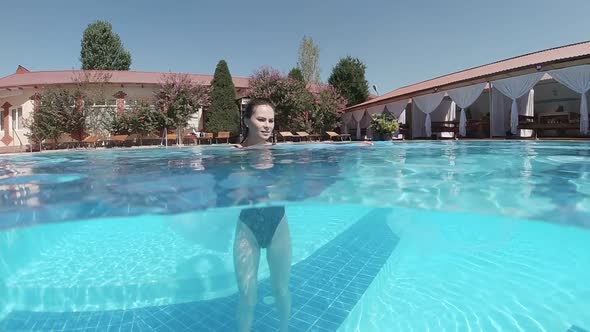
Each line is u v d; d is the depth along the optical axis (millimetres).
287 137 20797
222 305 1760
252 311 1642
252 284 1666
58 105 16531
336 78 28766
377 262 2229
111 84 18797
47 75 20391
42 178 3396
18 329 1623
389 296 1849
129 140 18016
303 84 21453
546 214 1946
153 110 17641
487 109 17688
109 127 17484
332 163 4148
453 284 1925
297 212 2498
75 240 2340
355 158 4820
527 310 1662
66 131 17000
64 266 2139
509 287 1851
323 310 1749
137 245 2346
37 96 17250
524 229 2092
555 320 1577
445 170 3584
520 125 12203
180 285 1895
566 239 1930
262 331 1585
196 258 2066
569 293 1762
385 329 1582
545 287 1823
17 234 1967
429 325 1594
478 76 13195
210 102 19953
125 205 2215
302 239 2561
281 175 3109
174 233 2254
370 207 2418
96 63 31000
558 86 15109
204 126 20875
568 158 4656
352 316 1692
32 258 2104
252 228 1733
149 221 2248
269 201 2102
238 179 2900
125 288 1908
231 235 1907
